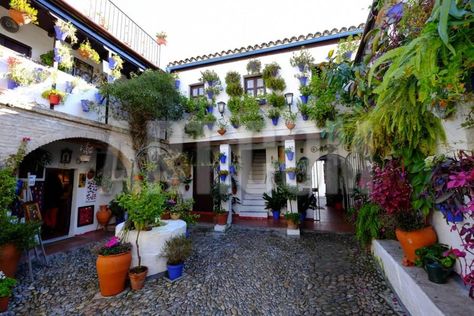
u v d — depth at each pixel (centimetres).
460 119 207
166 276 378
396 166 279
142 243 372
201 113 729
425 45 109
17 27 499
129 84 580
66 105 504
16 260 365
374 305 280
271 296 313
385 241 382
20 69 412
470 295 175
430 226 279
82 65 625
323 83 491
